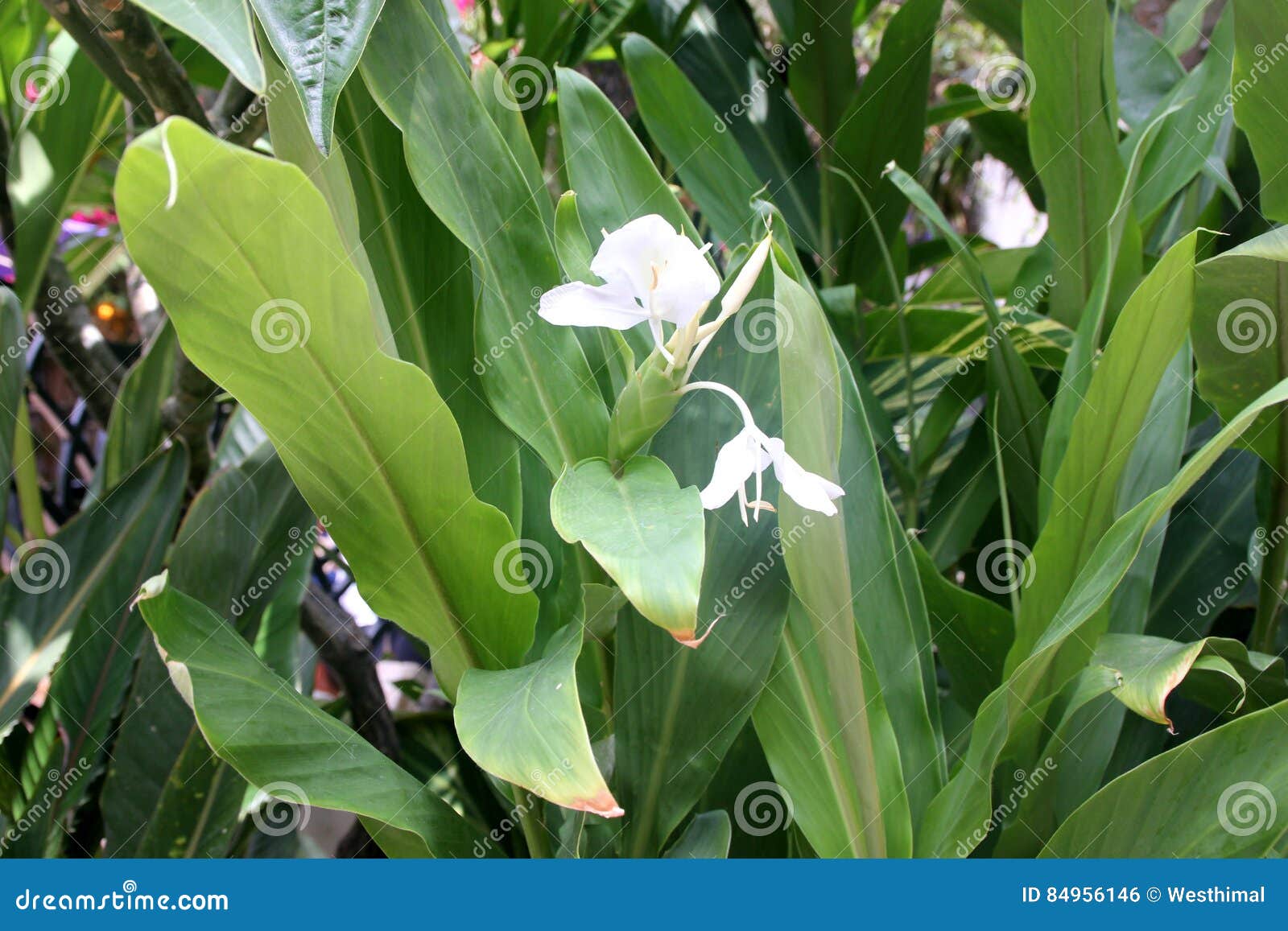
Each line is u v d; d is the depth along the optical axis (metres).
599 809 0.79
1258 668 1.00
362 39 0.80
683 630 0.79
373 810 0.87
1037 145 1.17
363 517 0.88
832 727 0.97
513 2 1.33
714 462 0.99
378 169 0.95
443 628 0.92
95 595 1.10
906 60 1.27
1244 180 1.27
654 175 1.03
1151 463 1.10
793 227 1.43
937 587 1.11
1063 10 1.10
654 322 0.87
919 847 0.98
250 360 0.81
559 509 0.85
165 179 0.74
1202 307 1.04
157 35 0.94
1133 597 1.08
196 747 1.05
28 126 1.17
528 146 1.01
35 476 1.23
